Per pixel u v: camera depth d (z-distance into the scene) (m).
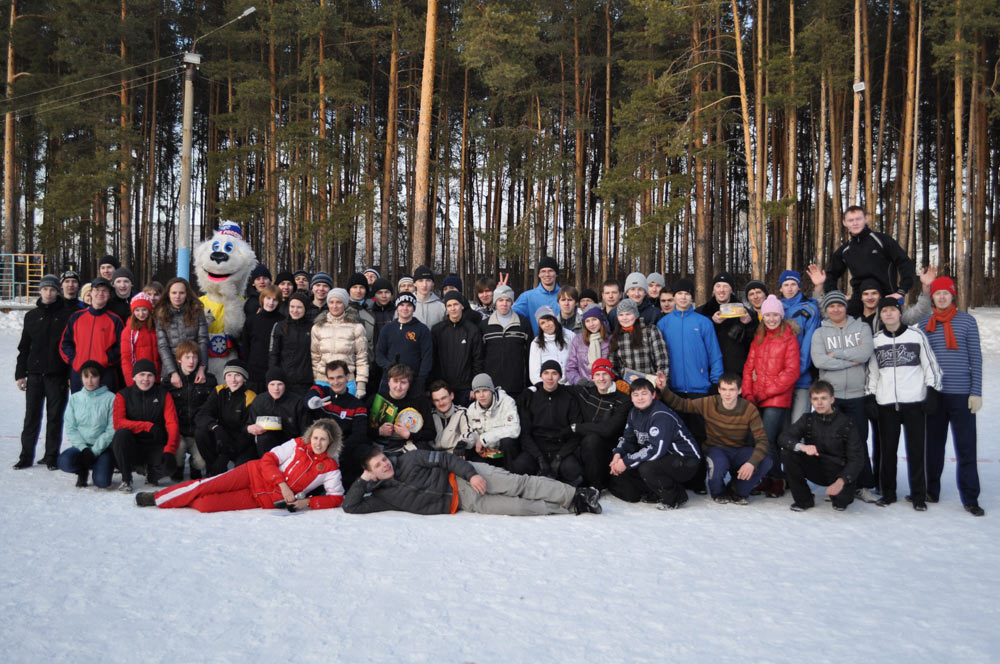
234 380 6.84
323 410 6.70
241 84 26.80
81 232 31.84
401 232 43.66
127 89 29.83
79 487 6.71
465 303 8.00
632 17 24.34
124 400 6.71
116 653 3.15
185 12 34.41
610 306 7.96
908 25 30.55
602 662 3.12
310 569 4.34
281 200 33.78
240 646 3.23
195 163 45.81
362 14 31.62
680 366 7.21
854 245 7.53
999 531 5.47
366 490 5.99
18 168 34.34
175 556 4.56
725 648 3.28
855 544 5.08
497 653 3.19
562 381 7.41
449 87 34.12
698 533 5.38
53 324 7.58
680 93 26.92
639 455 6.34
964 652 3.27
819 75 25.36
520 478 6.07
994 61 30.95
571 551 4.83
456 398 7.75
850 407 6.58
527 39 23.11
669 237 39.84
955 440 6.25
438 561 4.55
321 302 8.17
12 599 3.77
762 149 26.59
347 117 31.38
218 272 8.15
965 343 6.26
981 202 31.31
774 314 6.76
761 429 6.44
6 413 11.20
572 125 31.86
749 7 29.38
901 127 34.12
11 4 29.89
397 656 3.15
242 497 6.07
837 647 3.31
